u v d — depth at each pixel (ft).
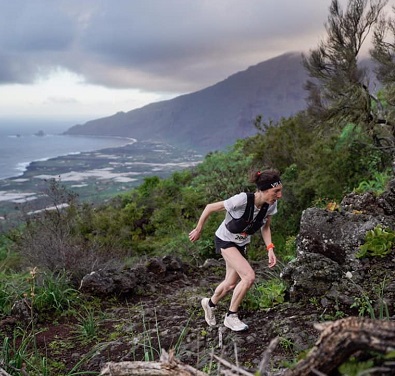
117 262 30.83
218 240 15.98
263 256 33.65
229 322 16.07
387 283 15.97
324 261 17.53
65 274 24.08
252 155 45.65
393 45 39.34
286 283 18.22
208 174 44.52
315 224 18.76
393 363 6.26
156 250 39.11
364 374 6.51
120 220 44.52
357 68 39.14
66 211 40.98
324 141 43.11
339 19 39.37
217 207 15.07
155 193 55.01
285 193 38.78
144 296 23.12
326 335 6.85
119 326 18.92
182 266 27.43
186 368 8.59
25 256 31.07
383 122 40.40
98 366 15.97
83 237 39.06
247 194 14.85
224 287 16.51
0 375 12.91
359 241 17.65
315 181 38.11
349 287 16.40
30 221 38.37
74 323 19.90
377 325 6.51
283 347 14.51
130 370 8.91
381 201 20.34
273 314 16.85
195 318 18.52
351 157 38.24
